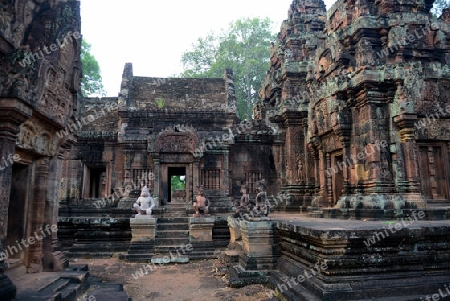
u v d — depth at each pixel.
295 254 8.99
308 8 21.31
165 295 9.17
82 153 21.75
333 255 7.17
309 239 7.89
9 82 5.95
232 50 39.62
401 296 6.95
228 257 11.52
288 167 19.59
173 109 21.69
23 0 6.39
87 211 20.44
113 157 21.91
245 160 22.11
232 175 21.86
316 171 18.08
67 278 7.82
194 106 22.98
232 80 24.55
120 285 9.05
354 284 6.95
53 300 6.11
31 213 8.27
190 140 20.34
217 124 22.14
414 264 7.39
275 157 22.33
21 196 8.06
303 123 19.55
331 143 15.90
